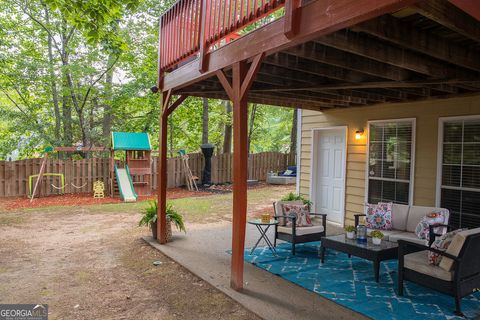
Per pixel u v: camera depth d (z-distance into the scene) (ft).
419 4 7.36
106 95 47.26
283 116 72.64
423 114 19.76
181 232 22.09
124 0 18.72
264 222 17.62
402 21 9.56
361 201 23.45
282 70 14.82
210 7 13.94
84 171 41.34
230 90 13.00
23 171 37.83
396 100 20.47
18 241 20.08
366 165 23.03
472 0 6.05
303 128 27.94
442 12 7.79
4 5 41.81
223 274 14.49
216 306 11.75
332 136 25.88
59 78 43.88
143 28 46.85
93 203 34.71
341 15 8.25
